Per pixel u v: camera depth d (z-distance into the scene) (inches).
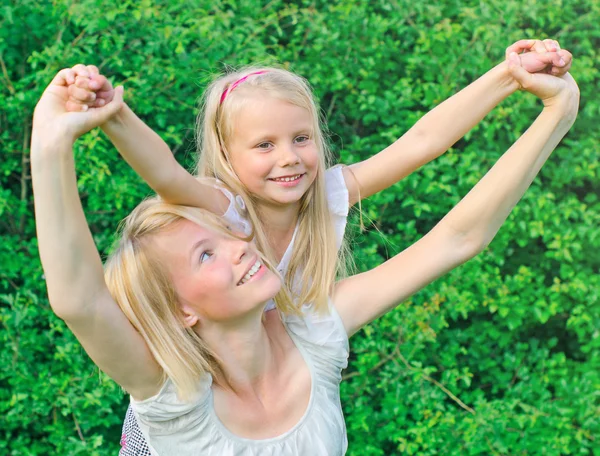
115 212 152.5
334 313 78.5
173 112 156.2
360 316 79.8
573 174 162.6
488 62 158.4
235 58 150.6
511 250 163.6
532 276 163.2
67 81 64.8
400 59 165.9
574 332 176.7
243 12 159.8
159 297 72.1
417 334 154.2
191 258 71.7
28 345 146.5
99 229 158.9
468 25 161.2
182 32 147.6
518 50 79.7
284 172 76.2
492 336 165.3
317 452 75.4
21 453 147.6
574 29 171.0
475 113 83.4
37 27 150.5
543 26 171.8
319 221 80.5
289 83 78.4
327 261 79.6
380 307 80.1
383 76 165.8
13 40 150.6
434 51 160.2
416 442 156.9
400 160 84.6
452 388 160.4
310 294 78.6
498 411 157.3
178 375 71.5
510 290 159.5
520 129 160.4
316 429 75.9
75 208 65.1
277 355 77.4
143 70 148.7
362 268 153.9
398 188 154.4
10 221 155.9
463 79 159.0
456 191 158.6
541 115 79.1
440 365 164.2
